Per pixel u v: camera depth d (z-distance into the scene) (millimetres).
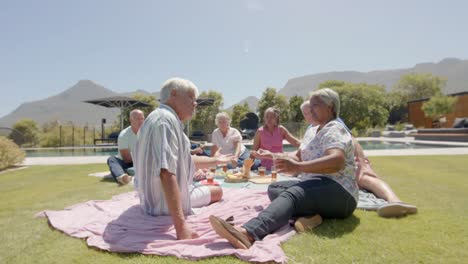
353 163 2303
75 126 20344
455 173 5156
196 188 2812
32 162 8461
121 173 4520
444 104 23969
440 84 40625
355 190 2291
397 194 3475
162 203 2365
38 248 1859
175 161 2047
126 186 4152
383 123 29234
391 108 34875
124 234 2021
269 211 1971
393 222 2322
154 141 2080
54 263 1646
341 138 2199
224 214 2471
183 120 2424
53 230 2201
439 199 3189
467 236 2018
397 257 1683
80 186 4242
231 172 4566
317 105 2439
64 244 1924
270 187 2637
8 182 4891
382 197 3031
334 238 1963
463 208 2777
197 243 1861
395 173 5184
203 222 2260
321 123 2502
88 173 5754
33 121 20688
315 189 2139
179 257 1669
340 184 2217
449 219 2404
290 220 2234
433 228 2178
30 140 18828
